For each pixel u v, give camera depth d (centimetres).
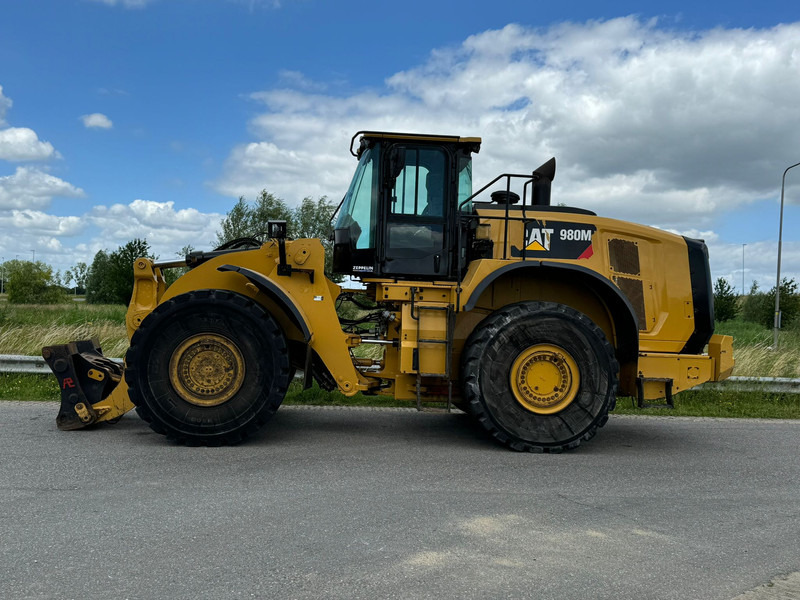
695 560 302
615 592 264
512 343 520
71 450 475
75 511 341
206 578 264
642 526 348
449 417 682
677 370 562
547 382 525
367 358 603
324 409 704
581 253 584
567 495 402
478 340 523
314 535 315
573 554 303
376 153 568
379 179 562
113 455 463
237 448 499
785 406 827
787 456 539
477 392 519
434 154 566
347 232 577
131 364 500
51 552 287
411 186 563
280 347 507
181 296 504
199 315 503
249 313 504
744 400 846
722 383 852
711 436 625
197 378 504
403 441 548
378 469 446
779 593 269
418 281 557
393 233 561
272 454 482
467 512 358
